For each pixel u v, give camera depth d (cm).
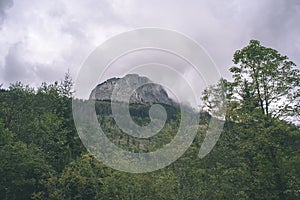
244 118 1869
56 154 2688
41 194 2214
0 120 2497
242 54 2003
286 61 1947
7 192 2209
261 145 1778
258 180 1720
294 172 1692
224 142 1944
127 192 1783
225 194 1739
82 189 2050
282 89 1916
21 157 2248
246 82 1995
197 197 1705
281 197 1709
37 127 2733
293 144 1911
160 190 1705
